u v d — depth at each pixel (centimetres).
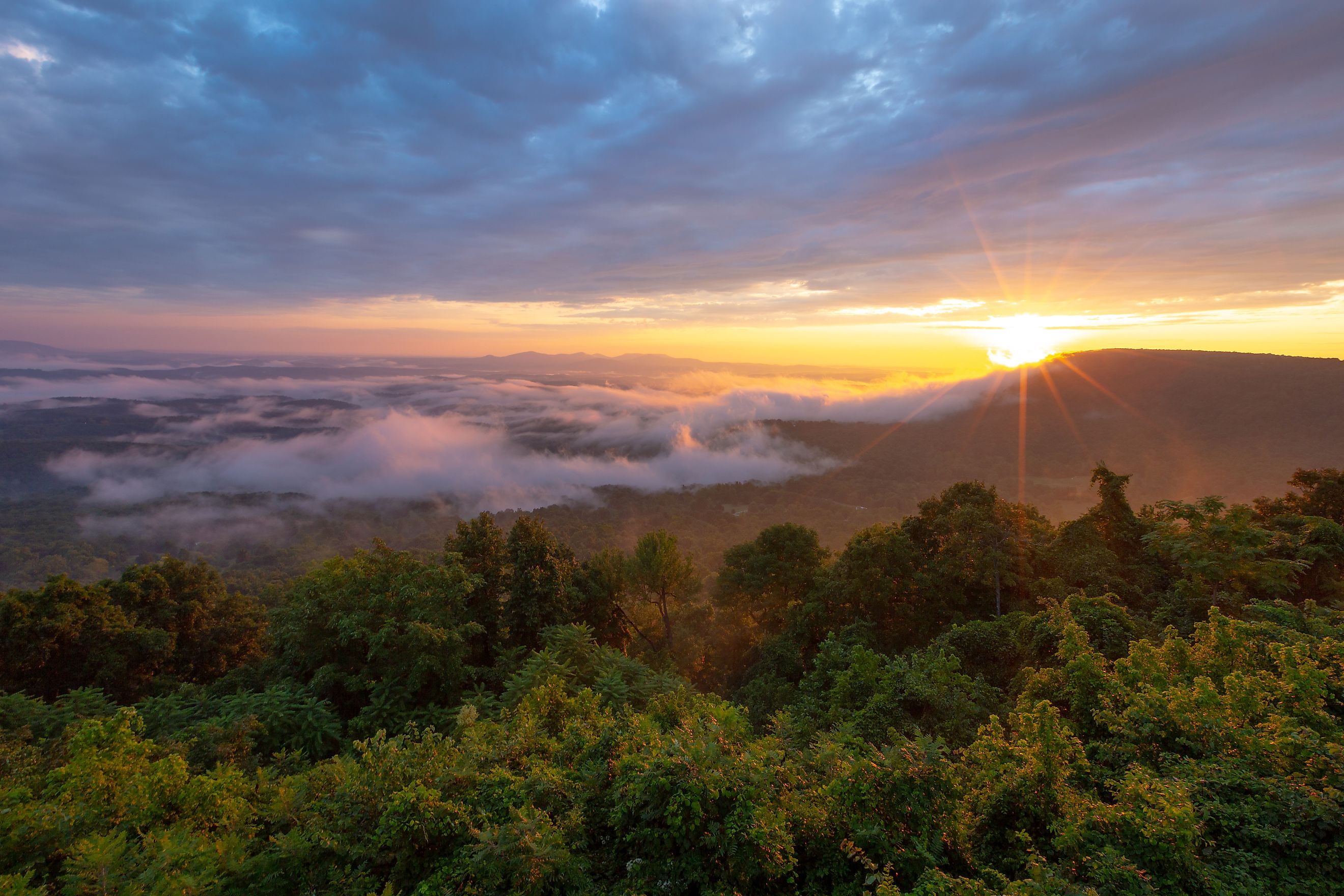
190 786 802
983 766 787
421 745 836
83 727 848
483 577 2136
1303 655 864
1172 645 996
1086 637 997
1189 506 1878
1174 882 563
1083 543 2053
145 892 589
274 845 726
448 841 677
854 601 2277
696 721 852
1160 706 802
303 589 1931
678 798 624
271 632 1962
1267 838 602
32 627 2089
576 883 623
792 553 2886
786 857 620
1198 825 580
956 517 2225
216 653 2833
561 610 2325
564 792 730
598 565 2789
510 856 609
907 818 645
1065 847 608
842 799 662
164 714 1466
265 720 1423
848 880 619
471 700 1605
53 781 816
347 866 675
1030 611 1961
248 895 648
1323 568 1748
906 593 2277
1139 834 593
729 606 3027
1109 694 893
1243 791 673
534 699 1126
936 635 2125
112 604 2411
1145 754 772
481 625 1992
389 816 675
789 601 2858
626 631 2905
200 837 708
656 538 2797
